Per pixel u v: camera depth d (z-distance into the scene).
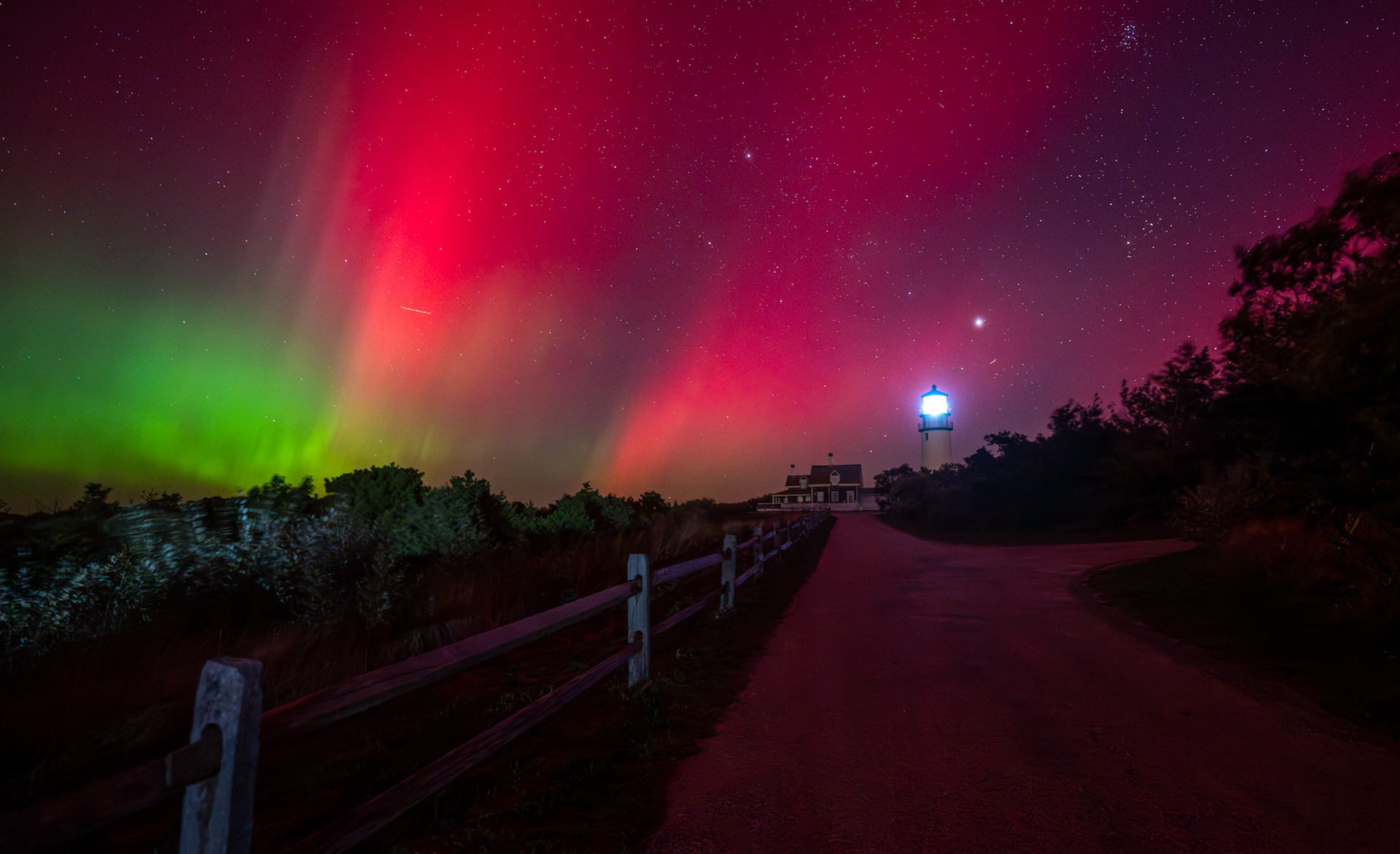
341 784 3.95
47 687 4.93
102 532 6.96
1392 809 3.60
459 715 5.16
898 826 3.54
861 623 9.15
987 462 35.97
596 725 4.93
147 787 1.83
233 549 7.62
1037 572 14.77
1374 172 8.73
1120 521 27.19
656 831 3.52
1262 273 10.09
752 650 7.56
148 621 6.44
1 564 6.04
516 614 8.16
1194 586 10.47
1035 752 4.48
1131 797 3.80
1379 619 6.81
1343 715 4.99
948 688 6.01
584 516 18.70
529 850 3.25
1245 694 5.58
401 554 9.69
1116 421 33.56
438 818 3.50
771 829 3.53
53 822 1.60
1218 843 3.31
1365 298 7.69
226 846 2.00
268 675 5.46
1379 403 7.54
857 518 63.03
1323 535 9.13
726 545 9.96
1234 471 14.37
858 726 5.06
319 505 9.12
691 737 4.83
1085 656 7.07
